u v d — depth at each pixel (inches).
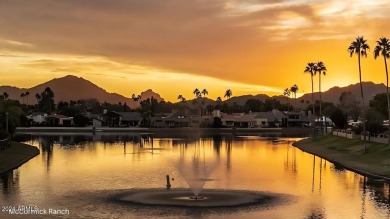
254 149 4936.0
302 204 1913.1
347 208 1839.3
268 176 2760.8
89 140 6141.7
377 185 2427.4
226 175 2785.4
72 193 2123.5
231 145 5546.3
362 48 4581.7
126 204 1882.4
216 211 1769.2
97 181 2491.4
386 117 5600.4
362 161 3388.3
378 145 3848.4
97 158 3782.0
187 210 1780.3
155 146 5231.3
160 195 2080.5
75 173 2824.8
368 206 1881.2
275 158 3944.4
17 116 5157.5
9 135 4148.6
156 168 3107.8
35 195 2069.4
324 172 2984.7
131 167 3159.5
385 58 4005.9
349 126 7027.6
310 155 4252.0
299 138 7145.7
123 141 6033.5
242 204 1899.6
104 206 1841.8
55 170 2967.5
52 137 6732.3
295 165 3398.1
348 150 4094.5
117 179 2571.4
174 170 3004.4
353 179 2657.5
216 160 3718.0
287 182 2518.5
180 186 2335.1
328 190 2260.1
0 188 2251.5
